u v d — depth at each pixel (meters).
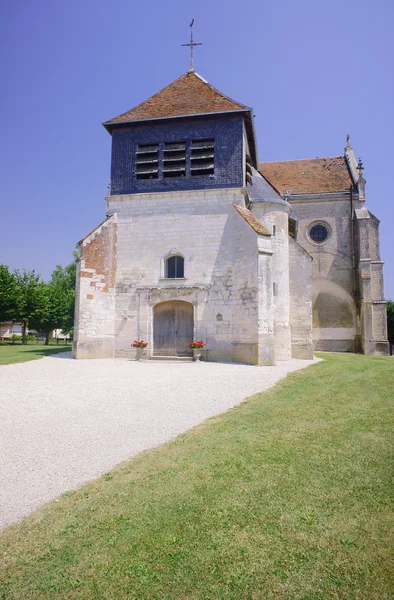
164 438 5.95
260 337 16.17
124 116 20.33
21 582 2.84
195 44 22.84
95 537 3.34
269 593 2.71
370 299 25.86
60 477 4.56
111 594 2.72
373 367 14.98
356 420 6.82
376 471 4.61
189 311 18.77
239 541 3.28
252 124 20.30
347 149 32.25
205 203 19.08
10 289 36.78
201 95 20.55
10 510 3.81
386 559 3.03
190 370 13.73
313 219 28.94
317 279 28.50
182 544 3.24
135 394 9.15
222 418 6.97
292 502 3.90
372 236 28.47
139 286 19.16
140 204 19.64
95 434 6.13
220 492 4.11
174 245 19.09
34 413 7.37
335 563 3.00
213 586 2.78
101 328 18.69
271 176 31.72
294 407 7.80
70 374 12.47
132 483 4.33
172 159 19.62
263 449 5.34
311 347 20.59
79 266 18.42
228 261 18.44
